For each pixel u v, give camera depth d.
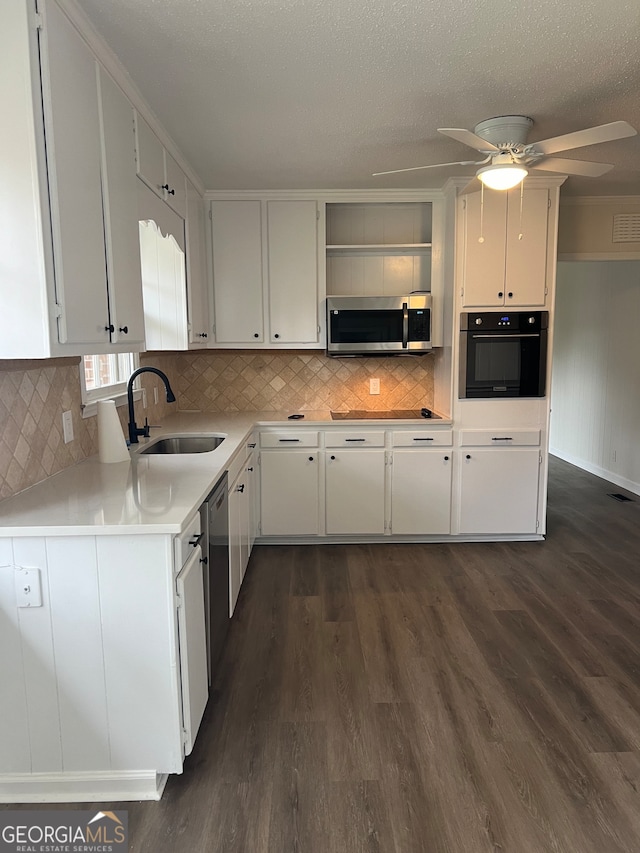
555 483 5.92
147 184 2.55
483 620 2.95
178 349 3.44
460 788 1.83
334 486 4.01
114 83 2.14
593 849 1.61
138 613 1.73
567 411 7.03
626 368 5.66
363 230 4.32
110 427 2.53
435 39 2.04
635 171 3.71
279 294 4.12
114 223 2.09
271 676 2.45
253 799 1.79
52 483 2.16
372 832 1.67
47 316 1.58
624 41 2.06
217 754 1.99
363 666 2.52
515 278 3.86
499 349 3.92
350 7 1.83
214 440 3.36
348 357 4.46
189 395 4.50
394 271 4.36
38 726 1.78
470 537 4.15
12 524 1.68
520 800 1.78
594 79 2.36
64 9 1.70
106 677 1.76
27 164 1.54
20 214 1.55
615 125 2.23
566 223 4.49
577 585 3.39
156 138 2.72
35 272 1.57
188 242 3.45
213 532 2.29
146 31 1.95
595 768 1.92
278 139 3.00
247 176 3.67
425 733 2.09
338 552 3.95
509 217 3.81
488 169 2.60
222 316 4.12
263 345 4.16
